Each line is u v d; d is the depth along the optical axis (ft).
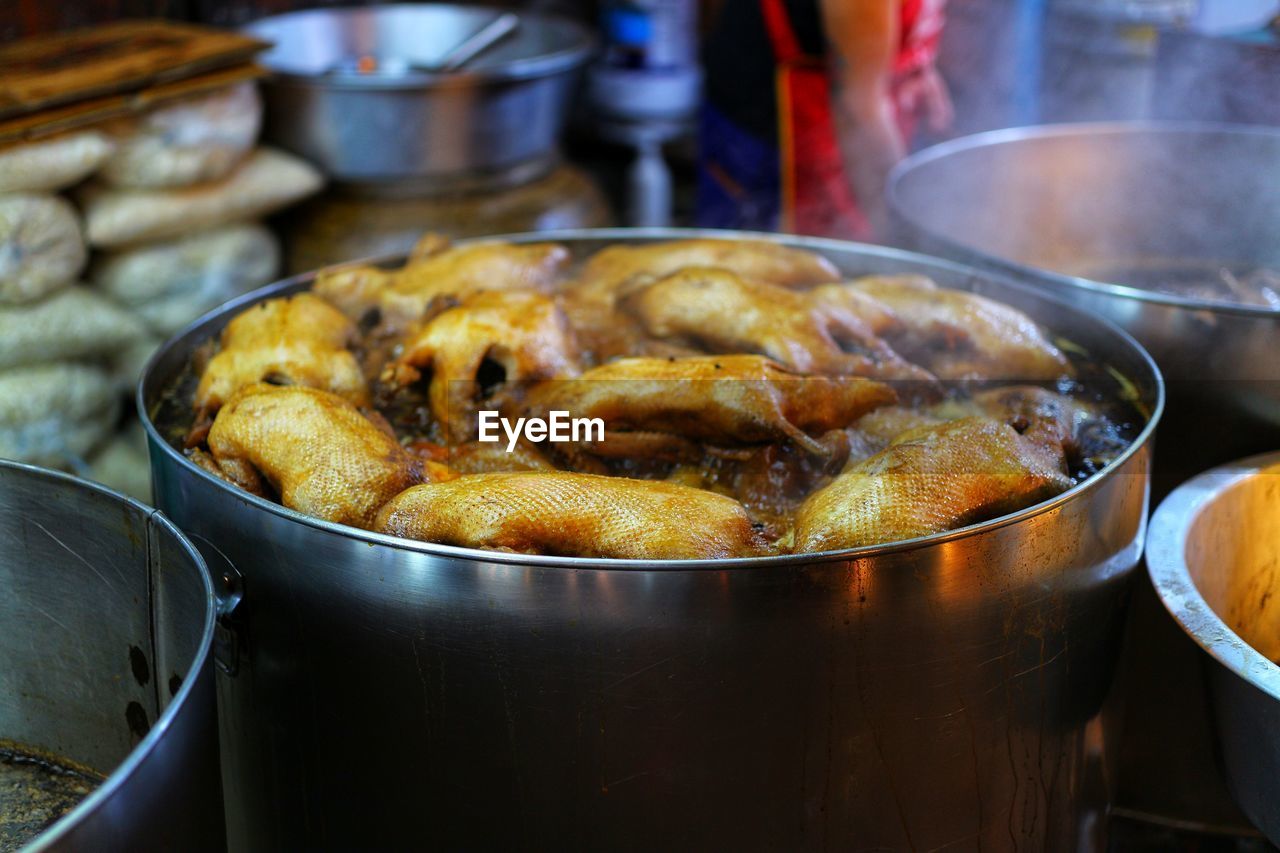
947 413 4.76
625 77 10.37
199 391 4.83
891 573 3.97
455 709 4.11
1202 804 5.34
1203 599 4.35
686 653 3.97
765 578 3.91
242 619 4.34
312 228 7.36
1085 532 4.24
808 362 4.74
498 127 7.36
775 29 6.65
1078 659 4.38
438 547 3.97
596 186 8.38
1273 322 4.88
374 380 4.99
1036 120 9.54
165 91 6.49
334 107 7.09
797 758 4.08
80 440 6.54
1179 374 5.04
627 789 4.09
